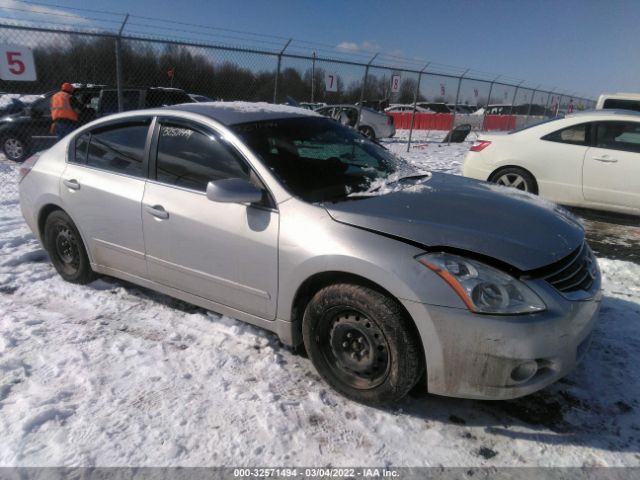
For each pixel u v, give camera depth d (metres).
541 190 6.69
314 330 2.72
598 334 3.40
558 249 2.54
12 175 9.24
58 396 2.64
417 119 24.42
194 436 2.38
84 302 3.83
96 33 7.63
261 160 2.95
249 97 10.12
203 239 3.06
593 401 2.70
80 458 2.23
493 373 2.30
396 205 2.77
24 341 3.20
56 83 8.80
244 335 3.31
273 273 2.79
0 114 10.95
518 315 2.28
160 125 3.43
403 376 2.45
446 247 2.41
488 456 2.32
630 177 6.12
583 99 27.05
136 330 3.39
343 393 2.69
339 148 3.48
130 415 2.52
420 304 2.32
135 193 3.42
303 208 2.73
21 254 4.76
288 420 2.52
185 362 3.00
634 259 5.20
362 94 12.17
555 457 2.31
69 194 3.84
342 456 2.30
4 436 2.34
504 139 6.95
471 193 3.13
